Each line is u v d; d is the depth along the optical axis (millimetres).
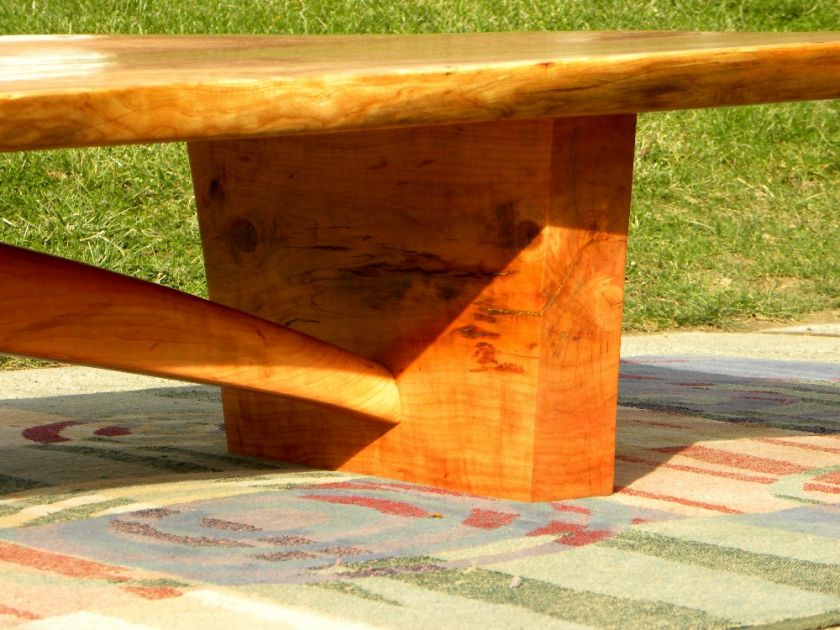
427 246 2432
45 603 1706
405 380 2518
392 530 2135
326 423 2684
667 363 4477
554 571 1910
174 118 1535
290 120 1625
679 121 7789
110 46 2850
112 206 5645
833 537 2162
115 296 2145
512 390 2342
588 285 2348
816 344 5133
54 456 2773
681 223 6734
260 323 2334
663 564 1964
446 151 2369
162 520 2186
